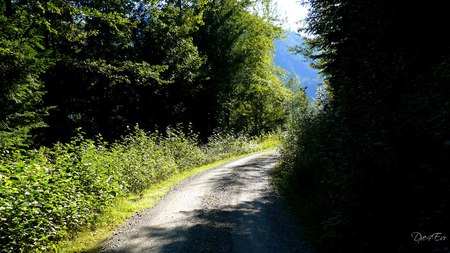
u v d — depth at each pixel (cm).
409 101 462
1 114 1130
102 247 658
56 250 636
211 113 3600
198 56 3172
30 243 611
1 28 1249
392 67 548
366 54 621
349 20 820
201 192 1156
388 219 446
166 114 3020
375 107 522
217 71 3769
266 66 4294
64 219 712
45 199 697
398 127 452
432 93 425
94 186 911
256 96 4394
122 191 1034
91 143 1090
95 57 2383
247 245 636
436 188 385
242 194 1102
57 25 1997
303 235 684
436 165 389
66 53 2253
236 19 3903
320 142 875
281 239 664
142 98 2745
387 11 660
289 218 809
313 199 877
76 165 920
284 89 4562
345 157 550
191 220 814
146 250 628
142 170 1302
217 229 735
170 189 1255
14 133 1046
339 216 542
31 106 1398
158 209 942
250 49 3934
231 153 2683
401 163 441
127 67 2411
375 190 468
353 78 645
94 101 2411
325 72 1109
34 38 1205
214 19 3788
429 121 404
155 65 2725
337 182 568
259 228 735
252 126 5006
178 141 2039
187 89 3153
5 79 1055
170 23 3019
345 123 602
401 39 657
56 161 899
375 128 494
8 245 567
